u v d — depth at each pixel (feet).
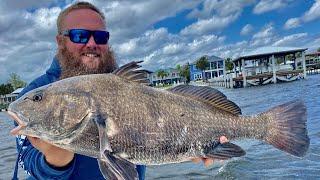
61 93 1.82
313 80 34.65
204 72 71.92
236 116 2.06
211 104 2.04
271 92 25.02
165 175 5.66
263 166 5.42
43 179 1.96
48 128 1.80
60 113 1.79
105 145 1.75
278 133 2.05
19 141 2.18
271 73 37.55
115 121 1.82
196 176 5.45
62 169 1.94
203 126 1.98
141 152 1.85
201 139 1.97
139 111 1.87
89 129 1.79
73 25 2.43
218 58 71.46
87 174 2.33
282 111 2.06
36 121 1.80
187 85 2.01
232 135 2.03
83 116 1.79
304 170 5.09
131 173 1.73
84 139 1.79
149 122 1.87
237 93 28.37
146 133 1.86
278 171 5.19
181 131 1.93
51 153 1.89
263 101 18.56
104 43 2.48
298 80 37.22
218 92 2.05
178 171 5.82
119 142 1.81
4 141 12.18
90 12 2.46
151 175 5.77
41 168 1.94
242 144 6.98
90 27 2.44
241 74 40.04
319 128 7.93
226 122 2.03
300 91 22.70
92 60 2.46
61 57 2.47
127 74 1.91
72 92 1.82
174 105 1.96
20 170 6.89
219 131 2.01
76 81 1.86
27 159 2.06
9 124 21.17
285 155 5.91
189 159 1.97
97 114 1.80
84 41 2.43
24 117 1.81
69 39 2.44
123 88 1.88
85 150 1.81
